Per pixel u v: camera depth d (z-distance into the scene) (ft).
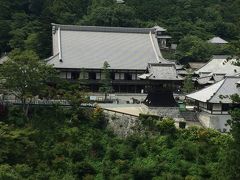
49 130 221.66
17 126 222.89
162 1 536.83
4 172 176.55
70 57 322.14
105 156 207.00
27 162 195.62
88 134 222.28
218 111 234.38
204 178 187.01
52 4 452.76
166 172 192.65
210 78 319.27
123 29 359.05
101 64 320.29
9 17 419.33
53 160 200.03
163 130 214.28
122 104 264.72
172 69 249.34
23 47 361.10
